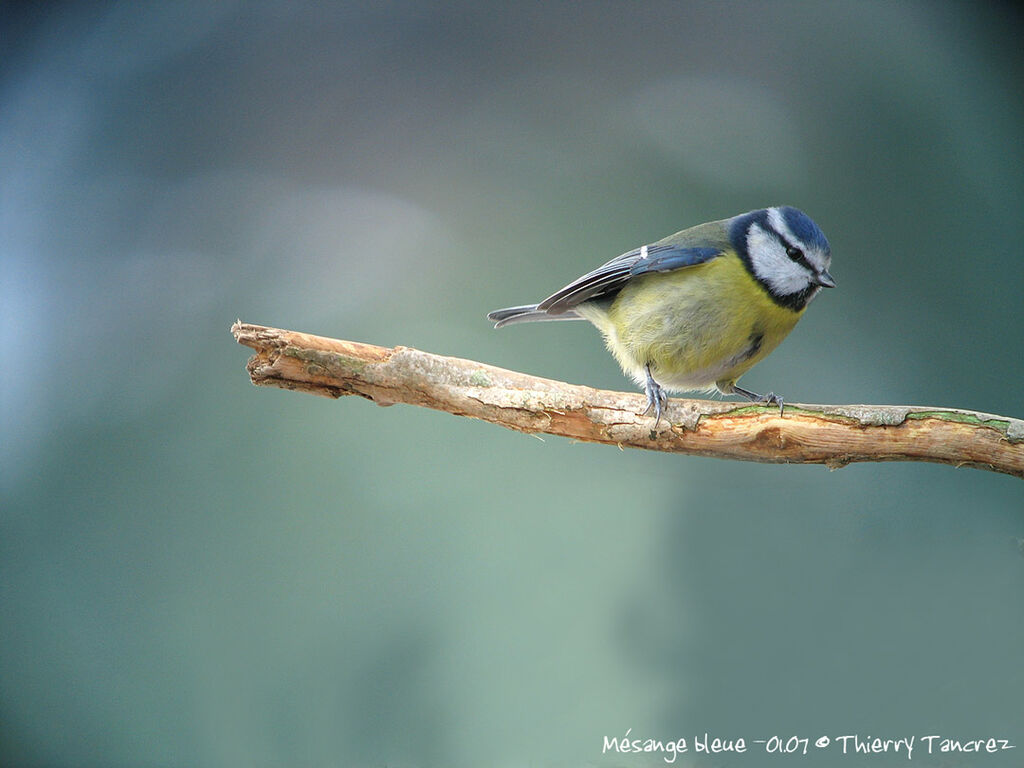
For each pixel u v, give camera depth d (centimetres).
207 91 1064
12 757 820
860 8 1041
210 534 903
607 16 1079
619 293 692
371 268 1011
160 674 851
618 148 1041
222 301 996
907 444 546
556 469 902
